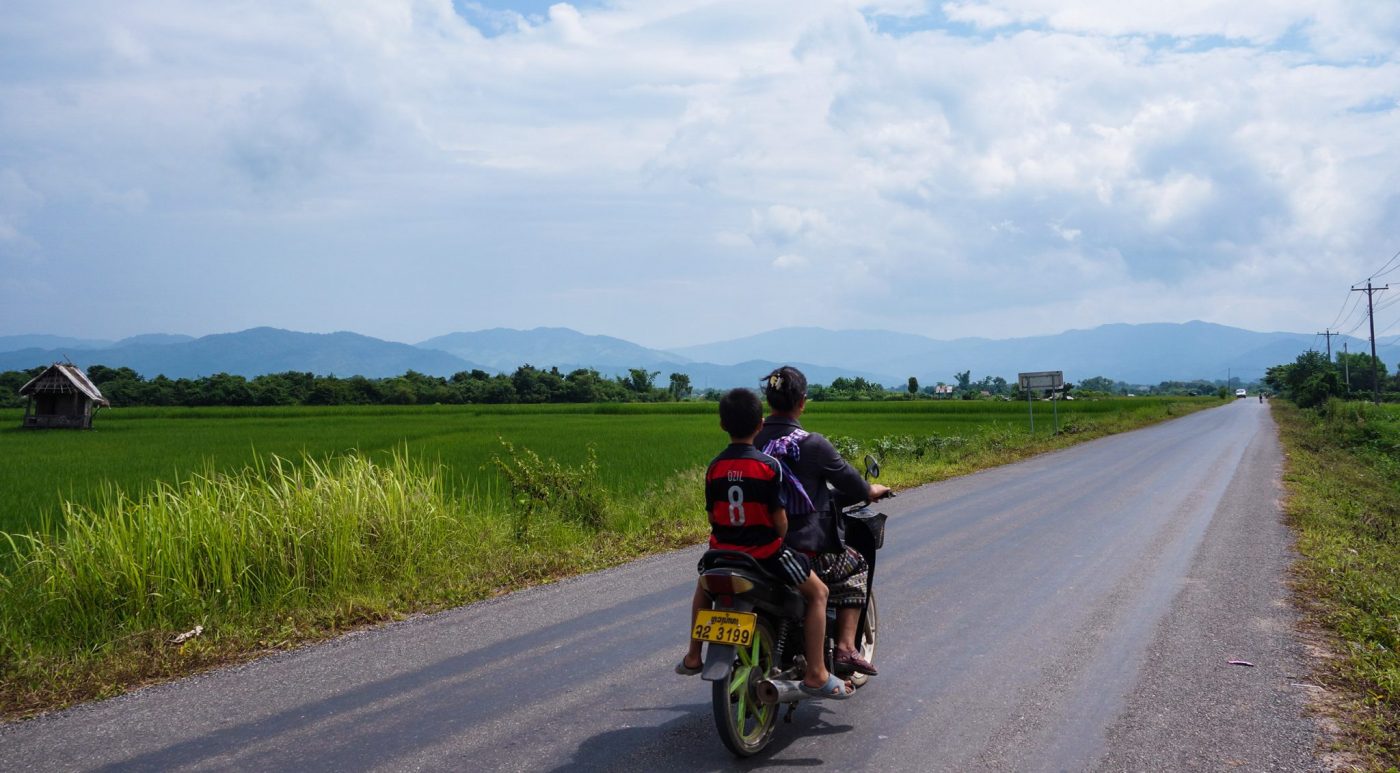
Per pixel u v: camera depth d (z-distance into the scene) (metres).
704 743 4.55
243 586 7.36
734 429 4.54
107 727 4.76
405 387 101.94
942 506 13.83
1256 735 4.59
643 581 8.42
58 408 43.47
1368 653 5.83
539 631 6.66
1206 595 7.70
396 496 9.09
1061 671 5.66
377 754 4.37
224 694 5.28
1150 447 28.42
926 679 5.53
